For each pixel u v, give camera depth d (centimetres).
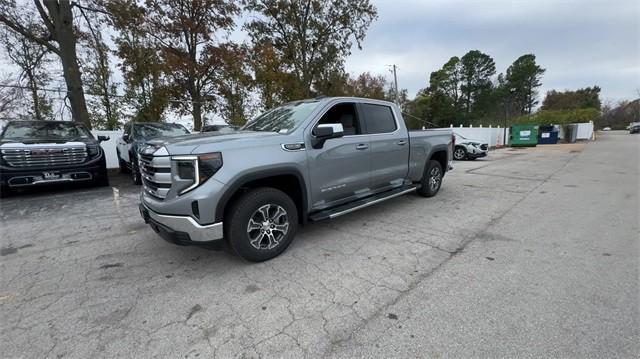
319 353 188
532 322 210
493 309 227
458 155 1452
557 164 1166
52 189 757
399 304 237
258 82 1733
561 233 387
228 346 195
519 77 6631
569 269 287
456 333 202
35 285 279
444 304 235
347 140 387
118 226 452
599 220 437
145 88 1661
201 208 267
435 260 314
